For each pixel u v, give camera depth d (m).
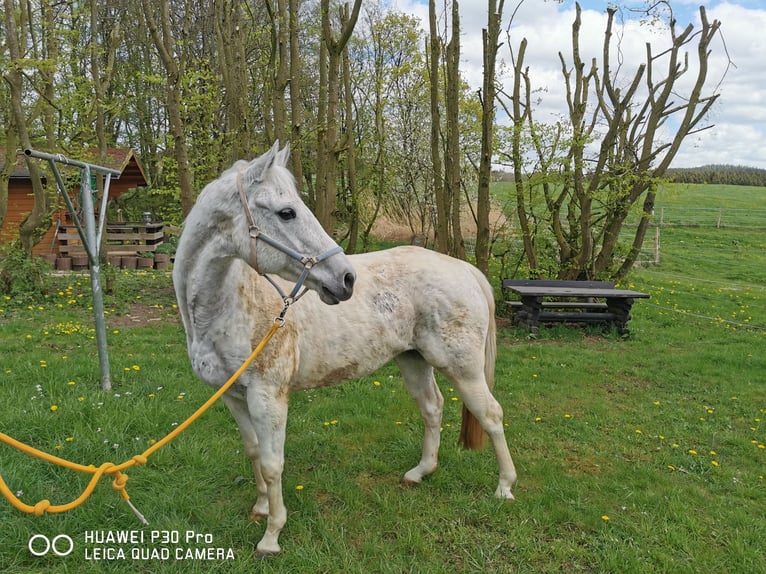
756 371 6.60
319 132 8.23
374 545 2.96
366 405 4.91
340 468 3.83
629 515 3.36
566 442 4.45
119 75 16.95
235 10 8.60
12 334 6.71
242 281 2.71
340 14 9.80
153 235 13.58
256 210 2.47
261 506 3.20
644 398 5.59
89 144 9.98
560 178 8.98
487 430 3.42
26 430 3.83
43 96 8.45
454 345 3.28
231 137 9.20
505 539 3.08
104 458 3.63
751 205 33.66
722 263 17.12
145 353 6.11
